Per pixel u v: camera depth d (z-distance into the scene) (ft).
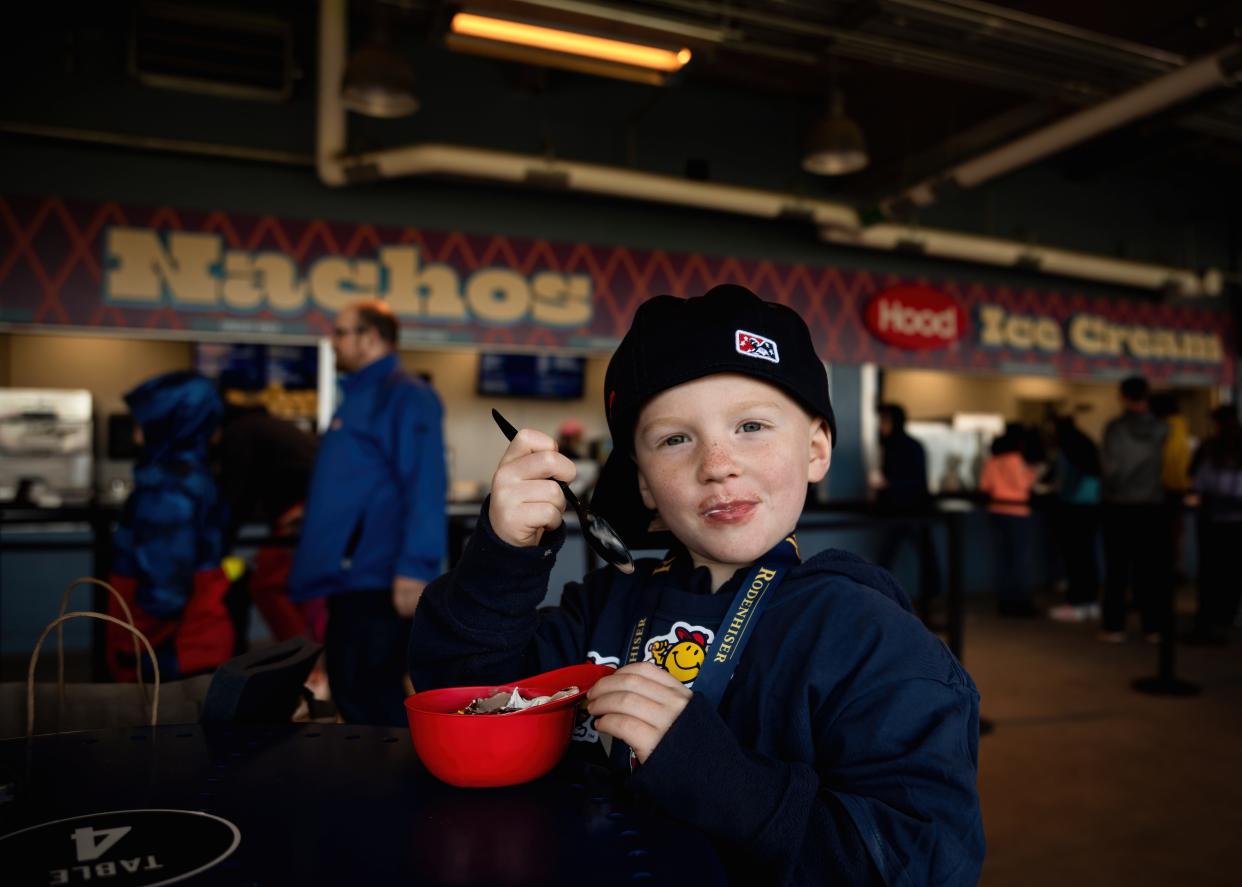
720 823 1.95
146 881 1.68
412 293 16.94
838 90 15.14
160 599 7.11
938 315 20.99
